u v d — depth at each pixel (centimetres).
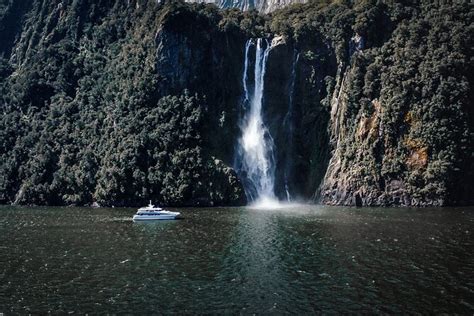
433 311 4697
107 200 13825
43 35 19400
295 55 15562
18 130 16288
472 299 4972
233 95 15488
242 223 9638
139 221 10294
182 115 14650
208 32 15750
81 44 18250
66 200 14400
